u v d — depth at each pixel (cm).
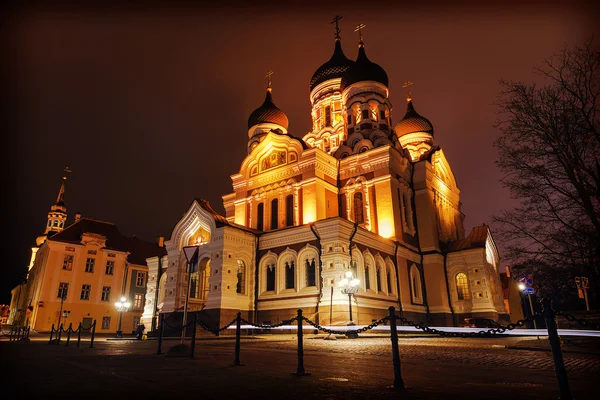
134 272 5491
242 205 4228
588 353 1370
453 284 3828
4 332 4594
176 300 3344
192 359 1263
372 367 1027
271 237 3353
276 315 3097
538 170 1561
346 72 4669
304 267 3117
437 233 4119
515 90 1609
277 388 743
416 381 815
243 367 1047
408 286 3575
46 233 6531
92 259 5109
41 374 937
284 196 3909
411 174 4197
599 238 1427
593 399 642
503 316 3941
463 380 827
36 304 4606
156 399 656
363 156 3975
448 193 4719
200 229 3459
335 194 3988
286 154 4066
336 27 5591
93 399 656
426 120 5312
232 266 3155
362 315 2886
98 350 1717
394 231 3606
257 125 5072
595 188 1456
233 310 3055
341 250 2928
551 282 1755
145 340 2584
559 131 1522
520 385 767
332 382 805
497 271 4269
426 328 848
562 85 1534
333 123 5031
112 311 5131
